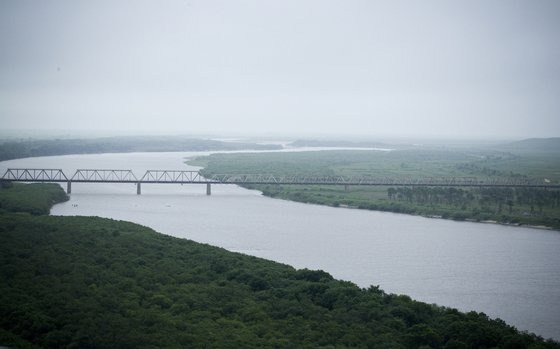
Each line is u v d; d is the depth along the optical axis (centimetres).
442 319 11988
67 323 10806
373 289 13588
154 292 12688
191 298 12350
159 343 10050
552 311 14088
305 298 12800
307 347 10262
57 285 12544
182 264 14888
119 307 11662
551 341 11731
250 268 14638
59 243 15575
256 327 11125
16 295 11819
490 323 11956
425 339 10988
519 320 13488
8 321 10844
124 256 14988
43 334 10481
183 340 10231
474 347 10981
